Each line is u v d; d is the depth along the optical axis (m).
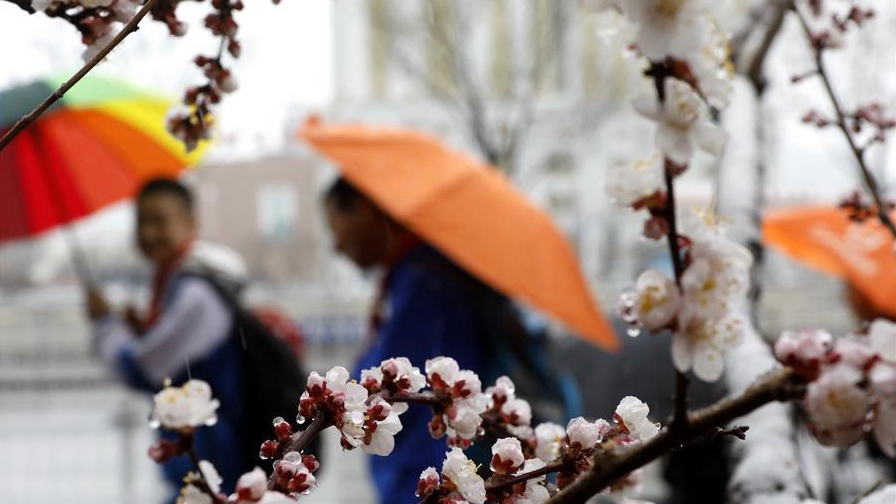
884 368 0.65
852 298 3.58
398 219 3.39
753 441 1.20
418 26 17.88
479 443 2.63
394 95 35.59
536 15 18.88
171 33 1.11
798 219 3.56
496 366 3.23
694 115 0.71
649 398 4.01
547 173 32.53
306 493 0.91
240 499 0.74
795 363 0.69
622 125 32.41
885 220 1.86
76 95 4.43
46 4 1.04
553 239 3.84
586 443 0.97
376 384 1.01
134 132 4.95
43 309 18.31
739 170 1.80
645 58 0.76
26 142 4.96
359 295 26.64
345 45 35.75
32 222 5.13
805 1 2.12
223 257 3.65
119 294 16.66
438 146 3.95
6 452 9.37
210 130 1.13
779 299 17.12
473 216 3.54
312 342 18.20
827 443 0.67
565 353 4.57
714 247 0.74
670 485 3.71
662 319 0.72
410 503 2.83
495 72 20.53
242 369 3.12
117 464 8.85
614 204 0.76
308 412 0.96
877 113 1.97
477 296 3.26
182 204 3.71
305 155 40.00
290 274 39.44
